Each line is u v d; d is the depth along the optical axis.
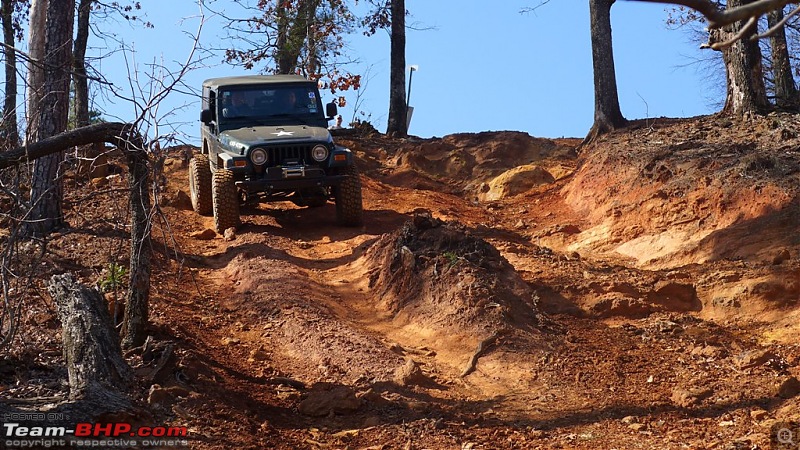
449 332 9.17
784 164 12.43
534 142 20.98
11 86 10.86
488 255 10.55
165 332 8.30
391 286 10.59
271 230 14.21
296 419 6.98
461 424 6.85
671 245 12.43
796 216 11.00
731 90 17.00
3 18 22.80
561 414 7.10
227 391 7.17
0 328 6.93
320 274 11.76
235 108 14.80
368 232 14.09
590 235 14.16
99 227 12.25
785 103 17.34
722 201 12.42
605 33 19.17
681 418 6.89
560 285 10.33
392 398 7.38
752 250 10.79
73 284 7.26
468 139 21.86
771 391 7.29
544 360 8.37
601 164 16.36
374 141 22.97
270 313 9.90
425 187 19.25
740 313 9.55
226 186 13.79
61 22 11.73
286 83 15.16
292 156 13.83
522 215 16.91
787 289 9.47
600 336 9.13
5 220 11.05
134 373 6.71
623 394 7.54
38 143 7.04
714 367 8.16
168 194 16.22
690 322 9.48
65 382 6.58
